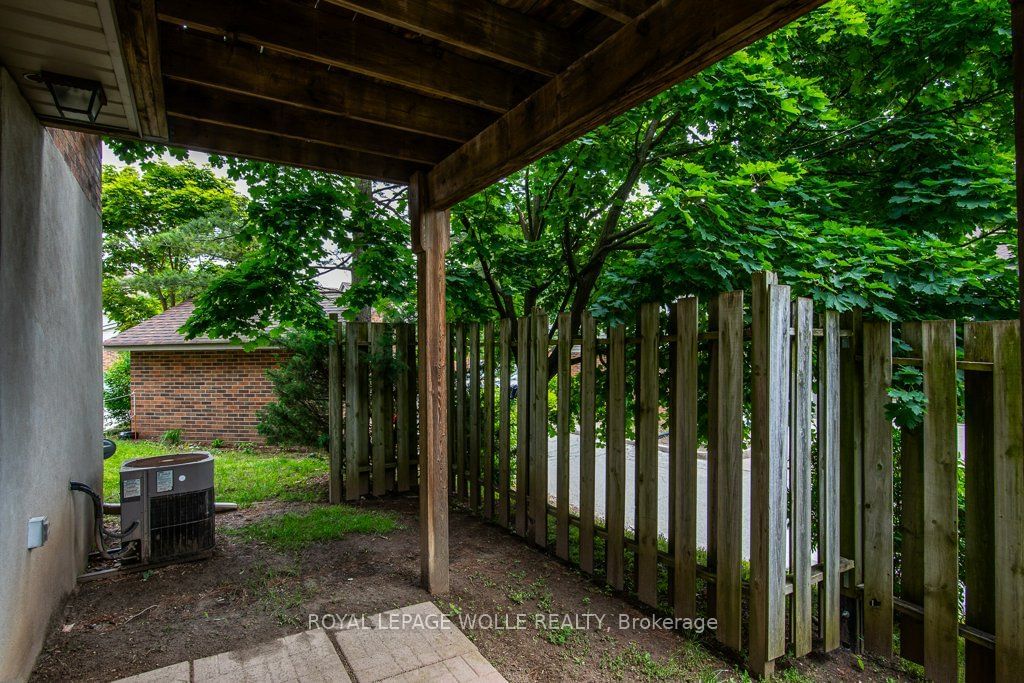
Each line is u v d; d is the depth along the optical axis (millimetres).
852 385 2740
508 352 4531
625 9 1690
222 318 5008
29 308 2354
